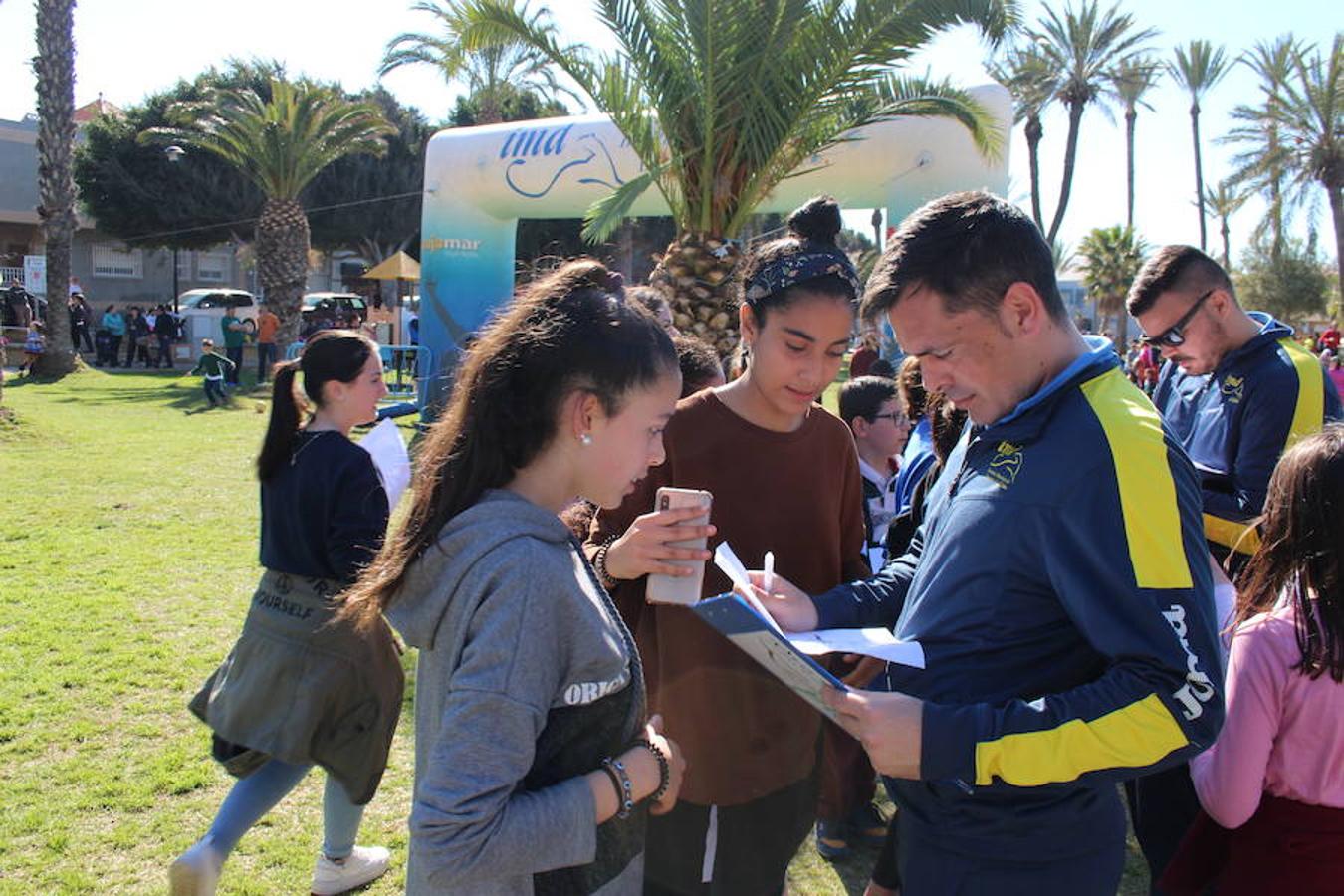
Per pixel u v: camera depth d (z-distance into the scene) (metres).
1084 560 1.42
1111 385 1.52
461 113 33.34
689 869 2.00
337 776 2.64
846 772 2.31
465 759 1.24
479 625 1.29
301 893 2.98
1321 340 20.91
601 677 1.38
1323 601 1.67
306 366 2.69
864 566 2.44
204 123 21.08
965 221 1.53
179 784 3.54
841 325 1.97
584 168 10.57
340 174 32.09
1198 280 3.07
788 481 2.16
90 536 7.12
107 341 24.00
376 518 2.57
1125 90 33.19
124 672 4.57
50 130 18.41
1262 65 32.66
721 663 2.03
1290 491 1.73
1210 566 1.44
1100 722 1.33
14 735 3.90
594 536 2.14
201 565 6.40
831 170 8.87
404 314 21.92
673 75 7.32
